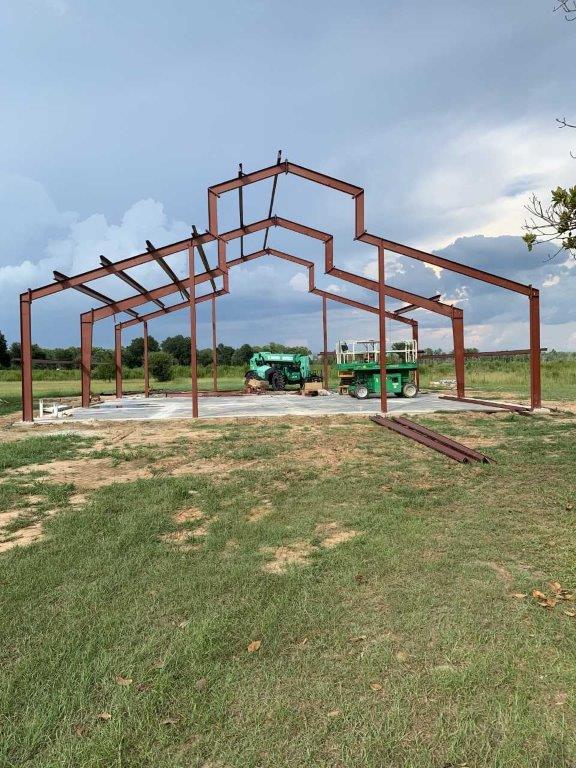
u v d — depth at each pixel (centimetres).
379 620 320
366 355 2220
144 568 412
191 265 1509
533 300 1516
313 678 264
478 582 371
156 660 285
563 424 1207
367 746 216
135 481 711
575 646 287
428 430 1102
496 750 213
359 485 658
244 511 562
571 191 303
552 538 457
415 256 1512
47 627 322
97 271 1538
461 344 1986
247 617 327
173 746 221
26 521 548
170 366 4322
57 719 239
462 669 266
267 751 216
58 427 1378
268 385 2839
